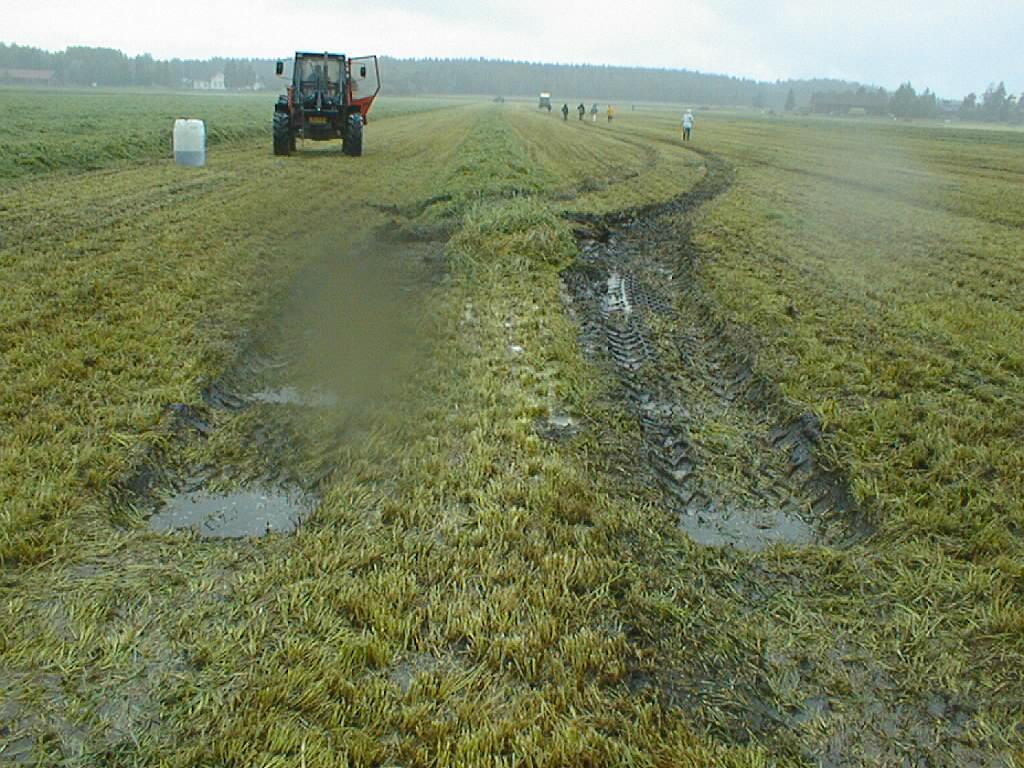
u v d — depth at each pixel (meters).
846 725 3.33
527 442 5.38
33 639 3.44
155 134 23.20
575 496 4.78
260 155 21.33
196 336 6.99
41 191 13.77
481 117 52.50
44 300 7.68
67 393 5.70
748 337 7.94
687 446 5.79
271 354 7.07
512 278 9.70
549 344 7.50
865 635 3.85
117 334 6.86
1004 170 28.16
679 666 3.58
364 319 7.96
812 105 146.25
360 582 3.92
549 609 3.81
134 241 10.23
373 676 3.37
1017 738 3.28
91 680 3.27
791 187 20.53
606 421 5.96
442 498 4.71
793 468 5.57
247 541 4.29
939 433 5.73
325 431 5.51
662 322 8.77
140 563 4.03
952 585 4.16
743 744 3.20
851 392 6.61
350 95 21.75
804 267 11.00
